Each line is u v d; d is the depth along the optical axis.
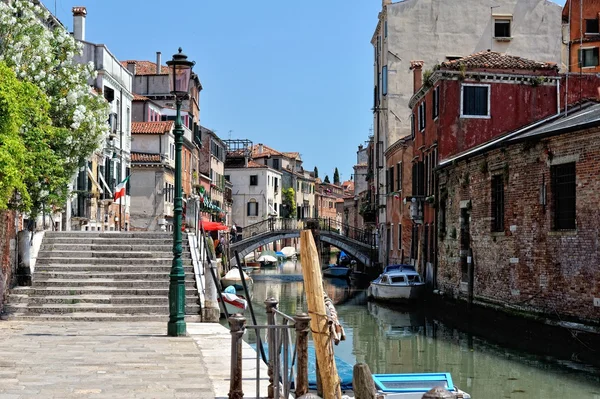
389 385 10.34
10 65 17.95
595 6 44.34
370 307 31.25
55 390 8.87
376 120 49.06
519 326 21.19
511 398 13.41
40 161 16.70
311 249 7.69
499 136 28.84
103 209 33.97
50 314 16.73
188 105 54.19
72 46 19.80
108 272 18.55
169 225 43.97
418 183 34.69
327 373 7.61
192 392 8.95
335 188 124.31
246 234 54.03
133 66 53.06
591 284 17.92
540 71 30.50
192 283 18.19
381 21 45.72
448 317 27.38
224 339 13.77
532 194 20.77
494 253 23.31
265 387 9.41
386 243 44.66
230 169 82.38
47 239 20.09
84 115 19.05
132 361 11.06
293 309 30.78
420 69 38.34
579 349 18.06
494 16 42.12
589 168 18.05
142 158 43.12
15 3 18.80
